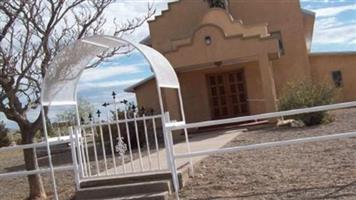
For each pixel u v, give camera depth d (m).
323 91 20.12
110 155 18.41
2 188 14.78
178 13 27.59
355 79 26.61
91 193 10.58
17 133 31.14
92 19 12.62
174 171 10.02
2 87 11.76
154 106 27.52
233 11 27.38
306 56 26.58
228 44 23.03
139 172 10.88
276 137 17.28
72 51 10.72
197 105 26.25
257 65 25.62
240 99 25.92
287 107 20.23
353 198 8.70
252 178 10.70
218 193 9.98
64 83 11.26
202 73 26.20
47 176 15.41
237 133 20.89
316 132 17.23
